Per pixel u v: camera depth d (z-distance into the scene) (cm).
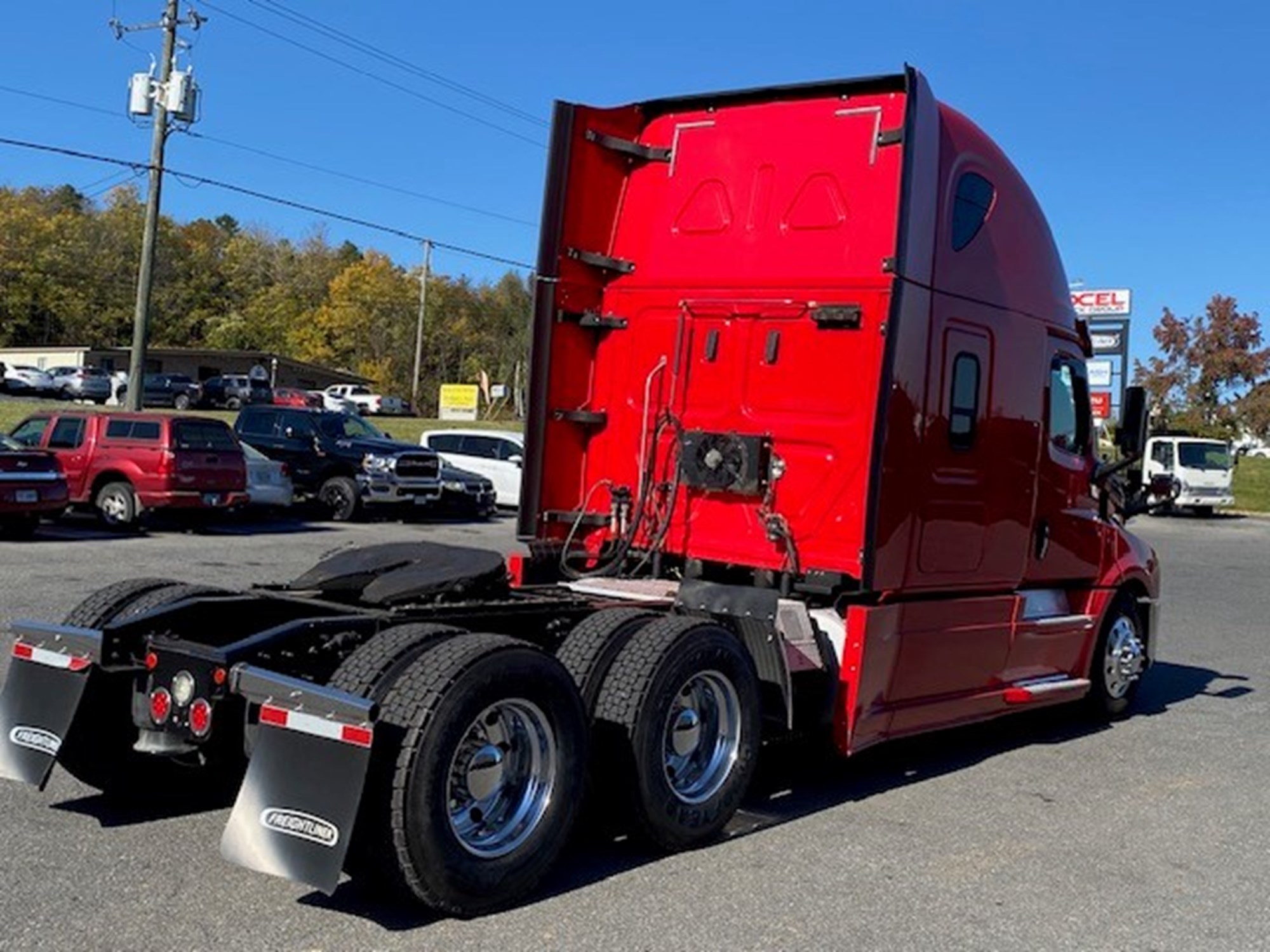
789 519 653
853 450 636
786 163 682
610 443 725
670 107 730
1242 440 6612
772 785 670
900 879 517
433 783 426
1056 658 809
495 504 2666
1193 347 5222
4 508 1641
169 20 2808
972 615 699
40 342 9988
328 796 410
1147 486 893
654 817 514
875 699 629
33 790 583
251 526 2170
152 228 2831
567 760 475
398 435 4656
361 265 10256
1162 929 473
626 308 724
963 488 678
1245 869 554
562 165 707
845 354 645
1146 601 924
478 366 10075
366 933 428
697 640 530
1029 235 743
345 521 2334
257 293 11125
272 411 2419
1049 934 461
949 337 661
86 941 409
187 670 465
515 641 464
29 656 505
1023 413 732
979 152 694
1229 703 979
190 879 473
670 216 718
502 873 449
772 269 676
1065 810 644
